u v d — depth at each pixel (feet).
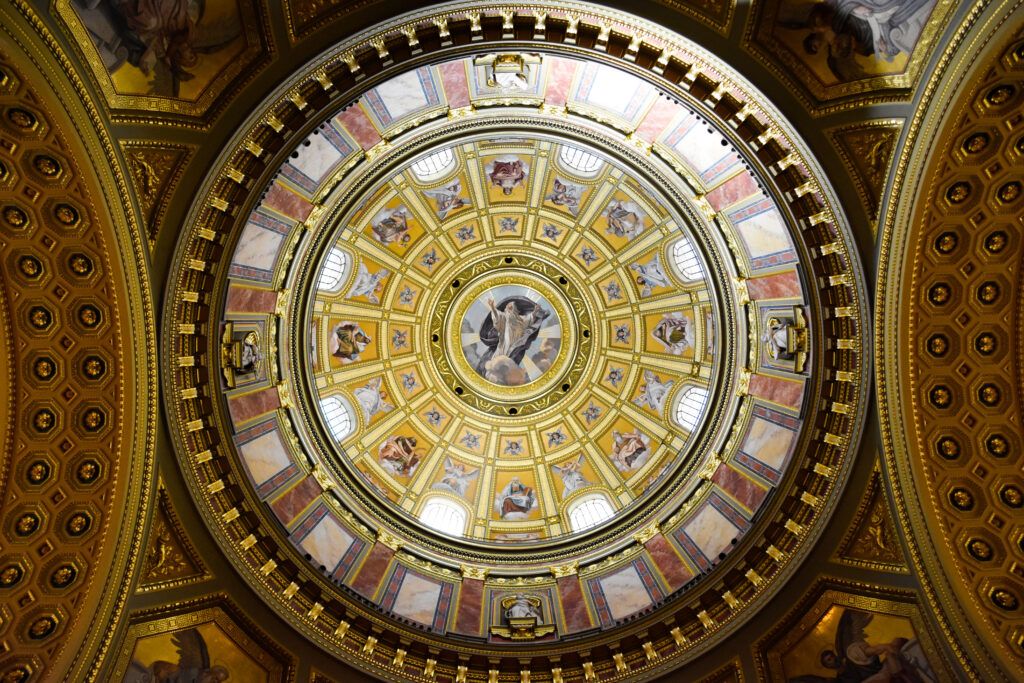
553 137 66.54
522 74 56.75
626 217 91.71
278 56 47.09
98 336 48.03
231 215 52.85
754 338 66.44
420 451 94.43
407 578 69.92
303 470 69.87
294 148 53.31
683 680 59.06
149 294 49.29
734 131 52.03
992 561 47.52
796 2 44.42
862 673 52.85
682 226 69.62
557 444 96.43
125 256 46.60
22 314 46.39
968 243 46.57
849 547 54.90
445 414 98.17
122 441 49.29
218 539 56.08
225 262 55.36
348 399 89.71
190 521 54.85
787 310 60.44
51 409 47.98
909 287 48.42
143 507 51.16
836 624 55.06
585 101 60.90
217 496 57.31
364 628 62.44
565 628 66.74
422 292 98.94
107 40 41.63
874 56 44.45
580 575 71.51
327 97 50.83
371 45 48.49
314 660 58.49
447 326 100.53
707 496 69.97
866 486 54.03
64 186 42.68
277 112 49.85
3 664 44.62
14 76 37.37
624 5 47.06
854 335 54.19
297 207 62.44
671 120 58.65
